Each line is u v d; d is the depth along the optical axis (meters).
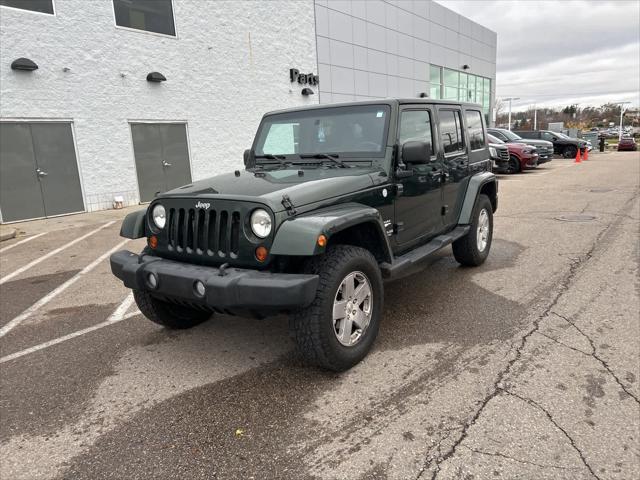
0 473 2.52
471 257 5.71
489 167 6.34
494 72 35.44
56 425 2.94
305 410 2.96
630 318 4.14
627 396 2.95
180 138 14.35
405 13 24.19
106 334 4.35
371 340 3.59
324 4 19.16
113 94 12.59
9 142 10.92
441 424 2.75
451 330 4.06
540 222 8.69
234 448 2.64
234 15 15.44
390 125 4.03
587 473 2.32
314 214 3.19
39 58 11.12
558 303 4.58
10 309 5.18
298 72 18.03
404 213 4.23
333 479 2.36
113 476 2.46
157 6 13.38
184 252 3.39
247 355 3.77
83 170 12.19
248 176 3.90
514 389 3.08
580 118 108.69
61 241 8.91
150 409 3.07
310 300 2.92
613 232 7.55
